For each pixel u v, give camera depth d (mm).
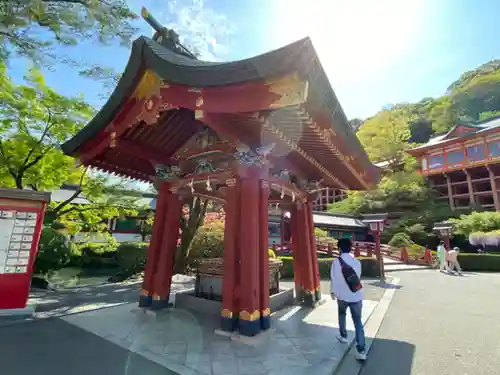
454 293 9078
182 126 6000
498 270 16688
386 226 27828
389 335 4824
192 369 3299
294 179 6469
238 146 4637
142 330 4656
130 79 4402
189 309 5879
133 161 6316
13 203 5730
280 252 19328
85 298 7207
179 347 3945
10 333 4430
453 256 15352
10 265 5566
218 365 3408
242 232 4586
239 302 4547
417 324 5500
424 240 24484
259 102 3324
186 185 5781
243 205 4668
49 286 9078
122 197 10312
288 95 3061
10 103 7809
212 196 7035
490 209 27203
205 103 3711
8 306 5430
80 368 3277
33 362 3406
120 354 3701
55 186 9750
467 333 4938
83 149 5508
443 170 31906
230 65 3336
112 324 4941
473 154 29969
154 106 4270
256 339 4098
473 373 3402
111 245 13070
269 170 5457
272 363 3479
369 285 10773
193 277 11445
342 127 4242
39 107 8312
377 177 7113
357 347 3756
